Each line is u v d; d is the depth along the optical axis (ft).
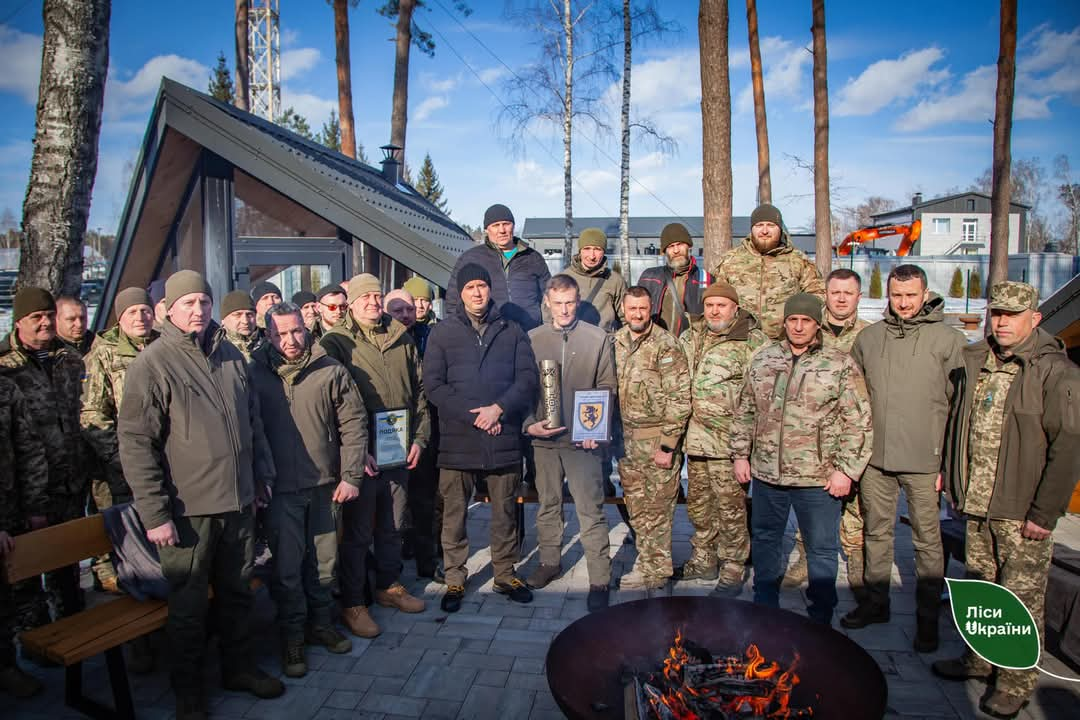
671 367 15.10
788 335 13.41
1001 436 11.40
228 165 24.40
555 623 14.70
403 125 51.72
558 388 15.19
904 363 13.16
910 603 15.48
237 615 12.16
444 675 12.77
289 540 12.92
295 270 25.66
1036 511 10.79
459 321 15.17
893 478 13.61
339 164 32.32
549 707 11.75
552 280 15.42
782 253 17.70
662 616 10.71
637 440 15.69
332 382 13.32
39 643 10.62
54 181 17.51
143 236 25.66
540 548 16.38
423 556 17.11
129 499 15.10
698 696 8.89
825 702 8.95
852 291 15.08
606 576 15.40
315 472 13.15
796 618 10.43
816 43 58.90
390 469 15.16
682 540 19.45
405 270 28.68
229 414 11.51
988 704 11.37
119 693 11.10
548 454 15.76
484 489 18.13
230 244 24.54
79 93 17.56
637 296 15.03
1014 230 180.75
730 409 15.43
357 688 12.39
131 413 10.62
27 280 17.57
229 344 12.12
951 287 124.47
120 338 15.01
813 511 13.30
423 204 42.24
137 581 12.09
